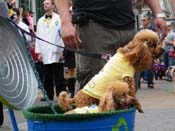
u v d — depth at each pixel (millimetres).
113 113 3395
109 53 4590
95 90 3990
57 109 4062
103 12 4535
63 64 11570
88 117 3324
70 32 4246
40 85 4164
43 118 3363
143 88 15359
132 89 4020
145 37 4117
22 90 4066
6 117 8781
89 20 4539
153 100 11531
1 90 3746
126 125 3516
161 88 15422
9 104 3799
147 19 12320
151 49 4129
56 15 11523
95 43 4547
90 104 3998
